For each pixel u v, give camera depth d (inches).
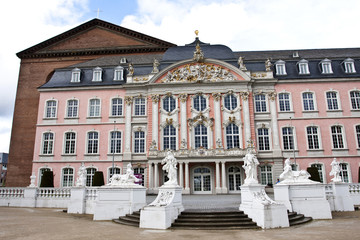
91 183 1594.5
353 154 1531.7
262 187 692.1
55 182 1596.9
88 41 2134.6
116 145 1628.9
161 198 669.9
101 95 1699.1
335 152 1537.9
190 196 1300.4
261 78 1619.1
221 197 1220.5
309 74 1641.2
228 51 1715.1
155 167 1487.5
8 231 548.1
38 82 2069.4
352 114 1582.2
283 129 1587.1
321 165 1535.4
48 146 1652.3
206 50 1722.4
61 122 1673.2
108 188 768.3
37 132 1668.3
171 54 1723.7
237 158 1453.0
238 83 1595.7
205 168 1521.9
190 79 1615.4
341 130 1572.3
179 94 1608.0
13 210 917.2
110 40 2128.4
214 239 483.2
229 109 1587.1
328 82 1624.0
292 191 756.6
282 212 616.7
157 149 1549.0
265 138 1578.5
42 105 1705.2
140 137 1626.5
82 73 1776.6
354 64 1656.0
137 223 652.7
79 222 693.3
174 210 649.0
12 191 1054.4
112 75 1749.5
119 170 1598.2
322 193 749.9
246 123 1546.5
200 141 1551.4
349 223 648.4
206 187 1498.5
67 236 506.3
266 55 1899.6
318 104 1603.1
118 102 1694.1
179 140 1556.3
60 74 1792.6
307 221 685.3
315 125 1577.3
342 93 1611.7
